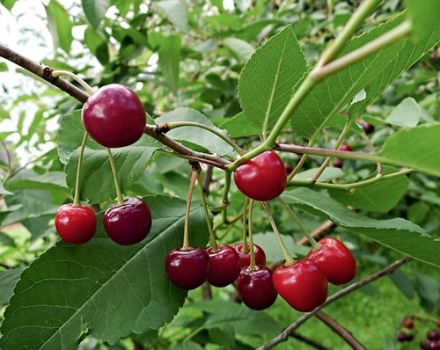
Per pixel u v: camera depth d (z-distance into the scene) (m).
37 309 0.16
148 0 0.35
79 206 0.16
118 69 0.36
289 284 0.15
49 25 0.32
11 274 0.22
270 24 0.41
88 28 0.34
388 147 0.11
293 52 0.15
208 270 0.16
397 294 0.73
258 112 0.16
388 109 0.40
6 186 0.25
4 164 0.29
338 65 0.08
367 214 0.40
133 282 0.17
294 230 0.34
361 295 0.74
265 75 0.16
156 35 0.35
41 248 0.35
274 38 0.15
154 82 0.35
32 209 0.28
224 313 0.30
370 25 0.42
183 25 0.33
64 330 0.16
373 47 0.08
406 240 0.16
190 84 0.42
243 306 0.30
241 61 0.36
